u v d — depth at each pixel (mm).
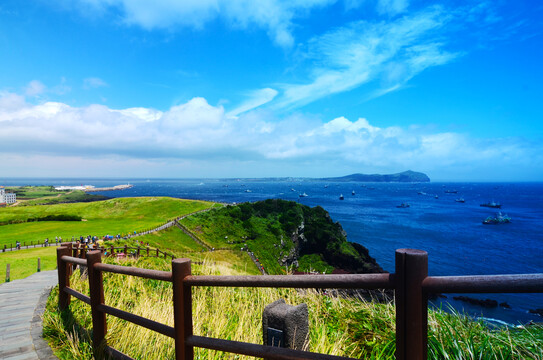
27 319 5242
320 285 1715
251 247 51188
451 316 3811
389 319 3941
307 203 181000
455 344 2980
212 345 2209
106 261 11984
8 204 190000
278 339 2871
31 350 4055
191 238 52594
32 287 8281
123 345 3611
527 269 48875
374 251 62438
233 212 61406
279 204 63719
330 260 53719
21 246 39594
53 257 28328
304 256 55688
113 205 99750
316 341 3549
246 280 1976
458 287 1354
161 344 3666
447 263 52562
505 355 2920
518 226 96625
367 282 1592
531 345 3109
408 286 1455
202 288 5770
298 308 2990
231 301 5355
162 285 6922
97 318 3467
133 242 36500
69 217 69688
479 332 3342
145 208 94500
